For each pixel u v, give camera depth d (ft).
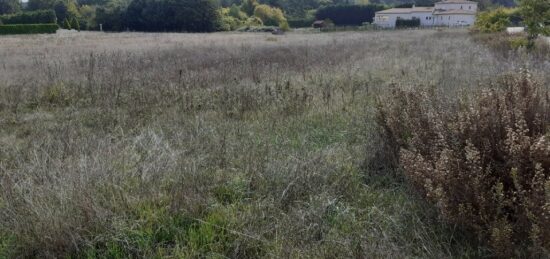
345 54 46.09
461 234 9.25
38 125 19.35
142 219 9.98
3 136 18.01
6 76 32.01
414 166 9.80
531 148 8.32
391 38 84.74
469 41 65.87
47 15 203.21
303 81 28.81
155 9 200.23
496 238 7.86
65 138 15.46
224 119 19.71
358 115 18.71
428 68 33.01
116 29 206.90
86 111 21.54
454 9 251.60
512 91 10.76
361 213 10.78
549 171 8.33
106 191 10.96
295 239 9.43
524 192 7.99
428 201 9.71
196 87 26.76
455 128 10.18
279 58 41.78
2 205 10.59
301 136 16.55
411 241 9.35
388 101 14.05
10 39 106.63
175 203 10.47
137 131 17.83
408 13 254.06
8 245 9.25
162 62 39.34
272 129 17.60
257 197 11.49
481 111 10.13
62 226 9.32
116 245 9.23
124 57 44.39
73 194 10.33
